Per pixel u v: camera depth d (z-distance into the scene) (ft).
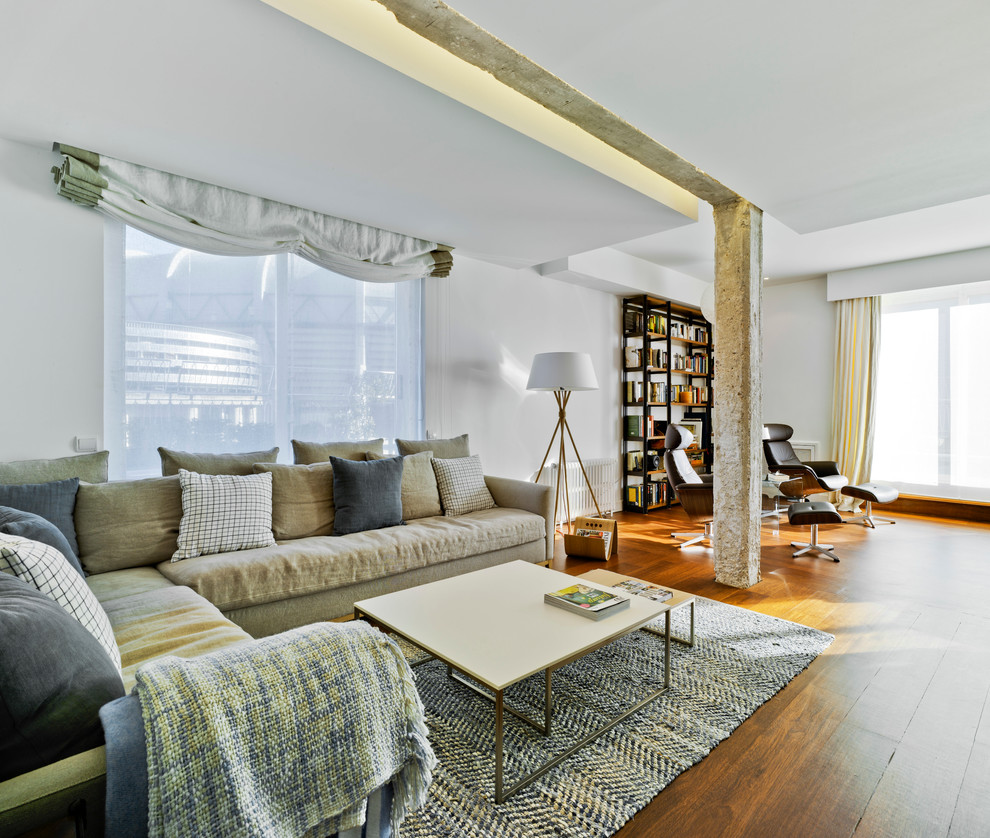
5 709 2.52
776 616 9.37
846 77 6.62
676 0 5.30
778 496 15.97
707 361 22.93
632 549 13.92
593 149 8.90
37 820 2.41
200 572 7.21
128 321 9.03
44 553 3.71
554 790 5.08
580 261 16.16
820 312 21.11
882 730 6.04
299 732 2.88
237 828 2.59
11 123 7.28
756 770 5.37
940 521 17.76
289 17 5.29
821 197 10.36
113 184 8.27
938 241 16.30
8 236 7.79
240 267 10.28
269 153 8.20
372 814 3.32
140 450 9.19
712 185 10.18
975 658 7.78
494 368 15.10
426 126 7.47
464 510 11.84
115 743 2.50
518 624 6.02
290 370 10.96
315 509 9.66
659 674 7.29
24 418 7.96
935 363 18.79
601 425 18.84
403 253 12.24
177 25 5.37
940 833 4.55
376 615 6.27
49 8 5.10
